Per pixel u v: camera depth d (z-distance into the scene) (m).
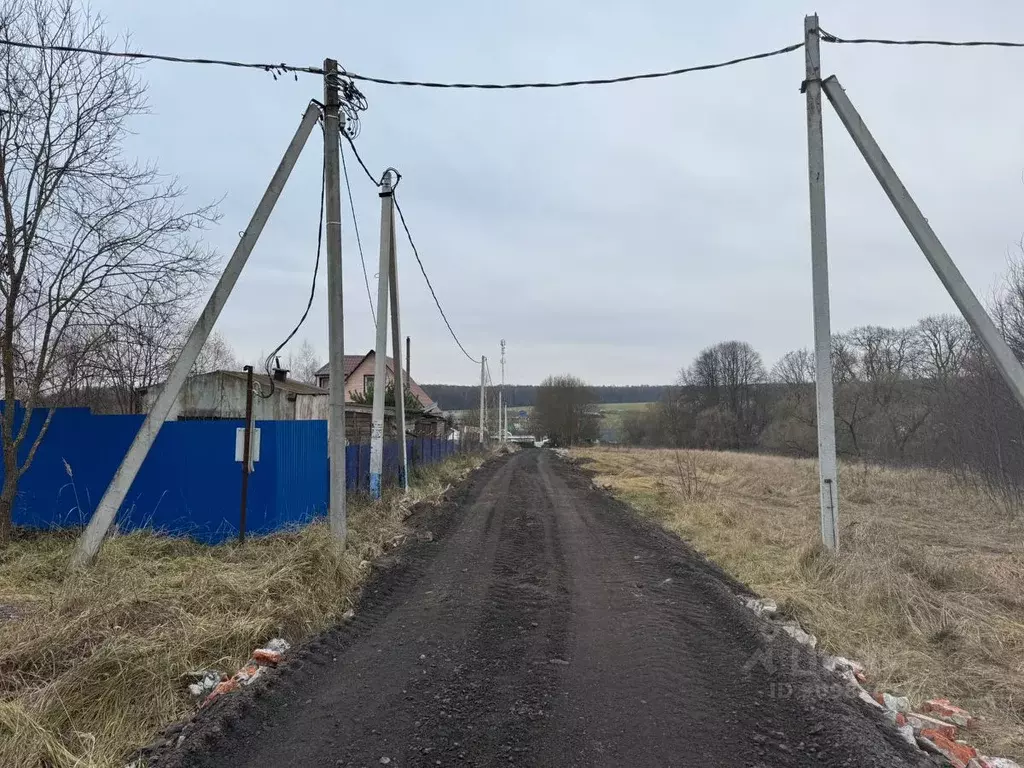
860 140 7.54
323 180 8.50
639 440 73.50
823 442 7.89
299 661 4.53
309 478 10.54
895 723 3.76
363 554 7.98
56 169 8.03
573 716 3.78
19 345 8.89
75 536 8.66
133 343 9.62
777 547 8.99
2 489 9.23
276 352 9.27
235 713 3.63
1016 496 13.43
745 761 3.24
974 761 3.38
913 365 43.72
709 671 4.50
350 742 3.44
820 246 8.02
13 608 5.59
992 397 14.55
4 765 3.04
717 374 68.50
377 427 13.27
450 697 4.05
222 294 7.21
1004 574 7.39
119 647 4.05
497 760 3.26
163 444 9.48
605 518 12.58
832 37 7.86
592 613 5.98
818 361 7.99
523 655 4.85
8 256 7.91
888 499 15.20
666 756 3.29
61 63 7.94
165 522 9.30
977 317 6.83
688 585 7.00
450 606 6.18
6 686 3.78
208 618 4.98
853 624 5.62
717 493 15.67
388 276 14.02
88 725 3.49
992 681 4.57
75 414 9.61
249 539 8.72
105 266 8.60
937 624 5.47
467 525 11.48
